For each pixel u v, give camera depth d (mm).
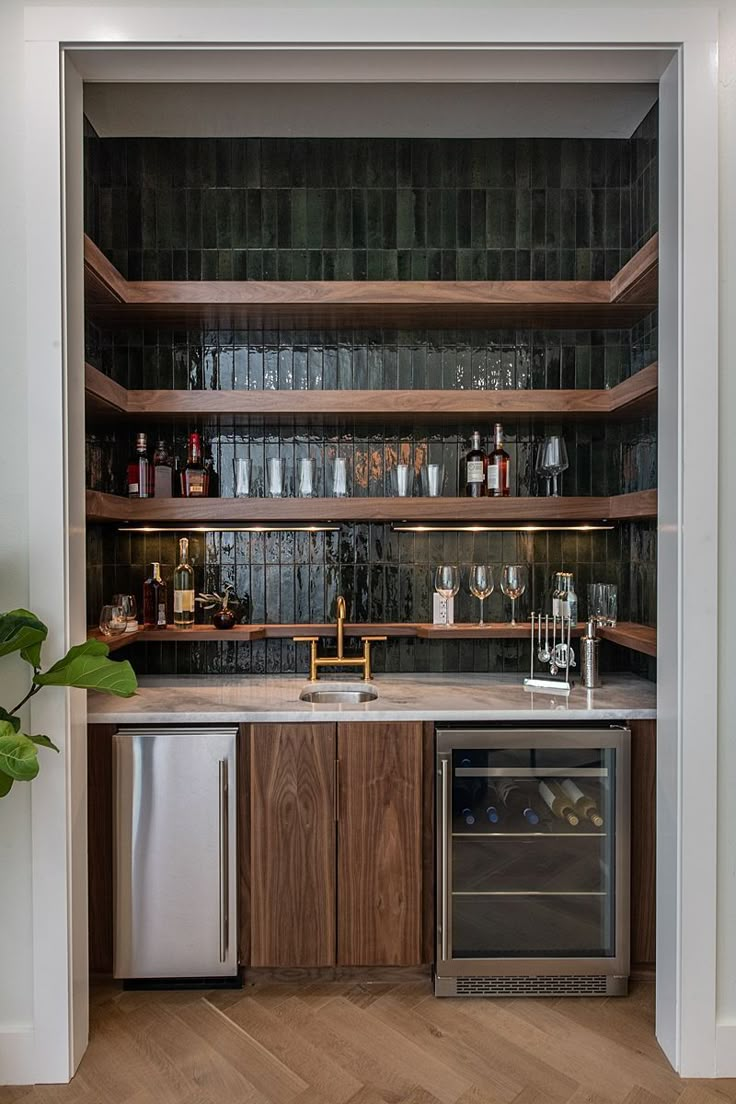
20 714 1768
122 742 2051
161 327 2592
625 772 2082
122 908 2062
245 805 2092
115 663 1571
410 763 2088
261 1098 1713
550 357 2680
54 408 1754
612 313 2461
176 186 2604
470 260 2635
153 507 2389
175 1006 2053
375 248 2621
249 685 2484
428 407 2387
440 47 1754
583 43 1749
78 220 1841
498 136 2596
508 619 2701
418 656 2703
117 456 2650
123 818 2055
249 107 2375
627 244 2637
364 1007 2047
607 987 2105
